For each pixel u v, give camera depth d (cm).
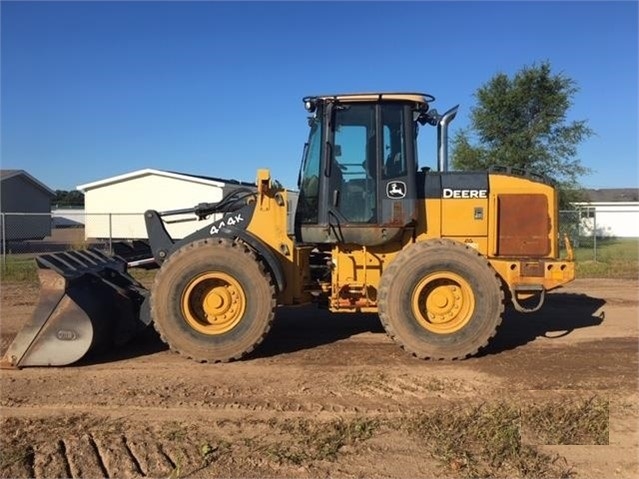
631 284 1280
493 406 506
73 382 582
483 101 2677
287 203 699
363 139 697
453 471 391
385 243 700
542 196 712
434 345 651
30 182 3672
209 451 421
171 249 718
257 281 650
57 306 627
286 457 410
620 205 4919
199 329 650
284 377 597
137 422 477
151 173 3328
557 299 1070
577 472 391
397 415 490
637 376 599
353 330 808
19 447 429
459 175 721
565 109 2609
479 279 650
